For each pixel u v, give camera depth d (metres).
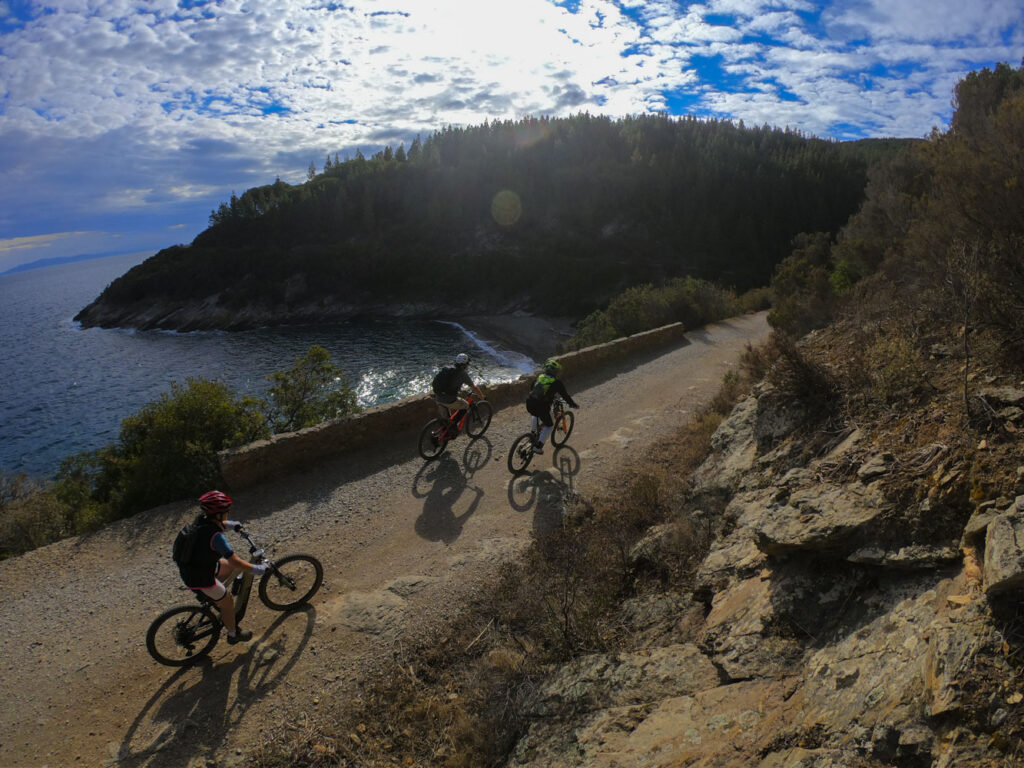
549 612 5.52
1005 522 2.79
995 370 4.78
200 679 4.90
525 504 8.21
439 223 129.38
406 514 7.84
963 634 2.51
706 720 3.31
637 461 9.70
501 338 72.56
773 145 159.25
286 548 6.98
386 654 5.26
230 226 138.88
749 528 5.03
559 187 128.88
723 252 111.38
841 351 7.43
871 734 2.47
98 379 62.09
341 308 105.00
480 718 4.41
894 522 3.62
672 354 19.08
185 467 8.25
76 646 5.28
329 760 4.21
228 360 67.56
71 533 8.81
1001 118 7.85
